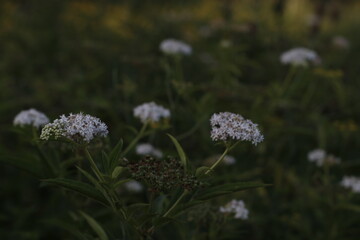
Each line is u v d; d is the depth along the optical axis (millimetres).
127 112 1805
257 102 1974
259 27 3201
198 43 3010
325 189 1764
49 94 2146
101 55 2658
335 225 1686
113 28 3170
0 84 2186
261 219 1715
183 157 1144
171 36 3100
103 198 1104
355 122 2359
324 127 2076
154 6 3961
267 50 2984
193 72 2457
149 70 2268
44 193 1849
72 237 1670
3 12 3191
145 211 1160
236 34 2973
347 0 5461
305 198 1786
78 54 2729
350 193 1683
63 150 1360
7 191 1831
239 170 1797
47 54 2779
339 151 2084
